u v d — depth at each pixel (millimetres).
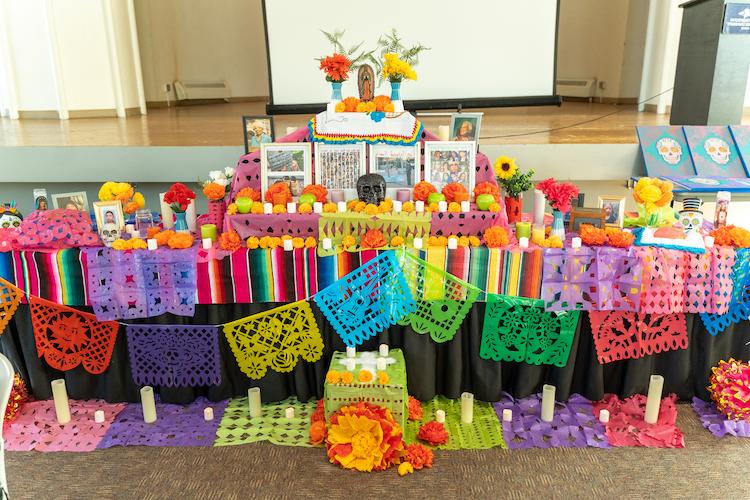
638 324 2607
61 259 2572
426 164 2842
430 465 2320
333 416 2404
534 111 7051
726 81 4211
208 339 2656
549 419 2602
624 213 3051
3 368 1598
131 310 2598
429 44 5902
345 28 5887
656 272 2516
